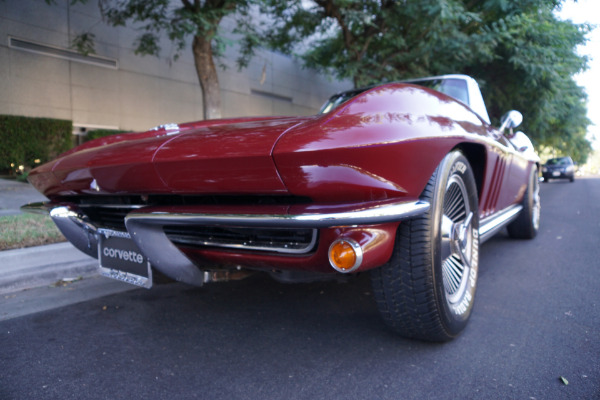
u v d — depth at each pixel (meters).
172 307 2.56
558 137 18.02
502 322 2.27
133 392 1.61
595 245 4.26
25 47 10.88
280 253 1.72
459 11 9.20
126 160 1.81
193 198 1.88
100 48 12.34
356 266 1.53
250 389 1.63
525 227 4.41
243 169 1.55
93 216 2.31
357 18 9.38
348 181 1.49
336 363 1.83
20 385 1.67
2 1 10.38
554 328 2.17
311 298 2.70
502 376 1.70
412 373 1.73
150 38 10.39
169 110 14.24
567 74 11.67
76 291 2.89
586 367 1.76
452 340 2.04
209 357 1.90
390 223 1.62
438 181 1.78
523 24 10.12
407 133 1.56
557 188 17.00
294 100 19.42
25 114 10.91
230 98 16.33
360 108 1.64
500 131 3.06
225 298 2.72
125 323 2.32
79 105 11.99
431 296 1.77
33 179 2.35
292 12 10.98
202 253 1.91
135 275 2.01
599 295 2.69
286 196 1.67
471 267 2.26
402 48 11.06
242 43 9.40
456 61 11.16
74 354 1.94
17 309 2.55
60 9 11.44
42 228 3.88
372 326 2.23
